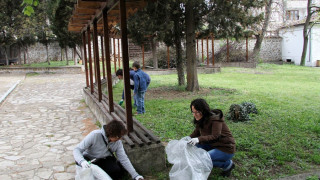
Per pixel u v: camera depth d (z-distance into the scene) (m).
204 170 3.50
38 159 4.77
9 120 7.66
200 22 12.23
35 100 10.84
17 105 9.84
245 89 11.85
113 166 3.71
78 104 9.91
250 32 15.32
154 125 6.50
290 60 29.97
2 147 5.38
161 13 10.69
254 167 4.21
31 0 4.35
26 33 23.78
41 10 23.17
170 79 16.41
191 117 7.18
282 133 5.76
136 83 7.41
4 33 23.69
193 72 11.55
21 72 22.88
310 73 19.22
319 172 4.09
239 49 28.05
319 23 26.47
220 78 16.61
